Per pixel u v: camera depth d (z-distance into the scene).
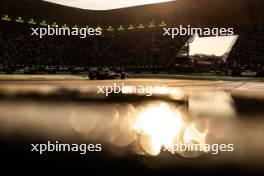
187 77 38.94
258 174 4.50
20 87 20.33
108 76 33.50
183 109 10.94
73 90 18.34
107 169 4.68
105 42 58.19
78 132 7.14
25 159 5.12
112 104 12.05
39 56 51.25
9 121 8.28
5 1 51.16
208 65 48.47
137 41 56.38
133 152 5.67
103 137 6.76
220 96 15.53
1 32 50.09
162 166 4.86
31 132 7.04
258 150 5.80
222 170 4.68
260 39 45.59
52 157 5.28
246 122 8.47
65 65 53.69
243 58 44.84
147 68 51.28
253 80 32.78
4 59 46.97
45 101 12.71
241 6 48.50
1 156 5.28
